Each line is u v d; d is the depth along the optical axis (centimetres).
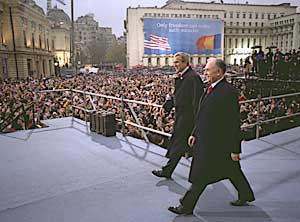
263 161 499
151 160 523
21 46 5403
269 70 1817
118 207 360
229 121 304
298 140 619
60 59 9506
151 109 996
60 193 402
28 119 909
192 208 330
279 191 389
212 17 8088
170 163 433
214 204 357
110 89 2080
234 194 382
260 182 417
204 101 315
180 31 7338
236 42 9019
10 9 5206
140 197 384
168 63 7375
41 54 6625
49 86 2366
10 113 1023
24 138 691
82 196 392
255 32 9106
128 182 432
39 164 515
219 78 311
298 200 365
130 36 7381
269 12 9094
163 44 7269
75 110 1210
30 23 6050
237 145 309
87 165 506
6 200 385
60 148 607
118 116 929
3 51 5053
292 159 508
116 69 7638
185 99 400
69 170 484
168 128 836
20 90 1969
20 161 532
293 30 7925
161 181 432
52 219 338
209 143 309
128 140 659
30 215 348
